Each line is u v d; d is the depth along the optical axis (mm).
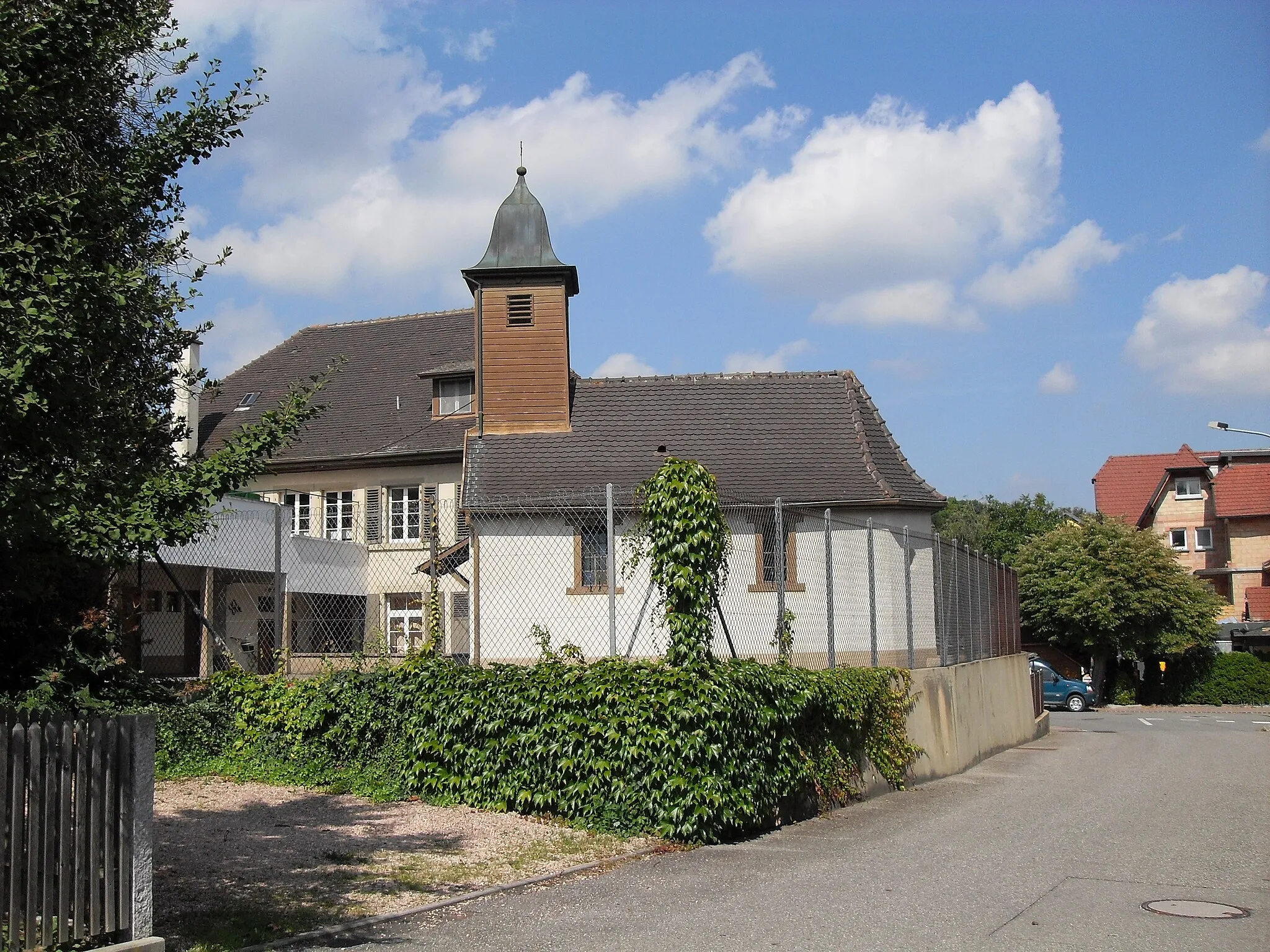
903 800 14469
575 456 25125
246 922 7172
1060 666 50594
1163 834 11555
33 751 5883
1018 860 9984
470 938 7102
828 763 13281
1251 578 55375
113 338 6992
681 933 7250
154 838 9664
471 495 23906
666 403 26719
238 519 16203
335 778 12266
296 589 23172
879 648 16672
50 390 6438
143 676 11469
